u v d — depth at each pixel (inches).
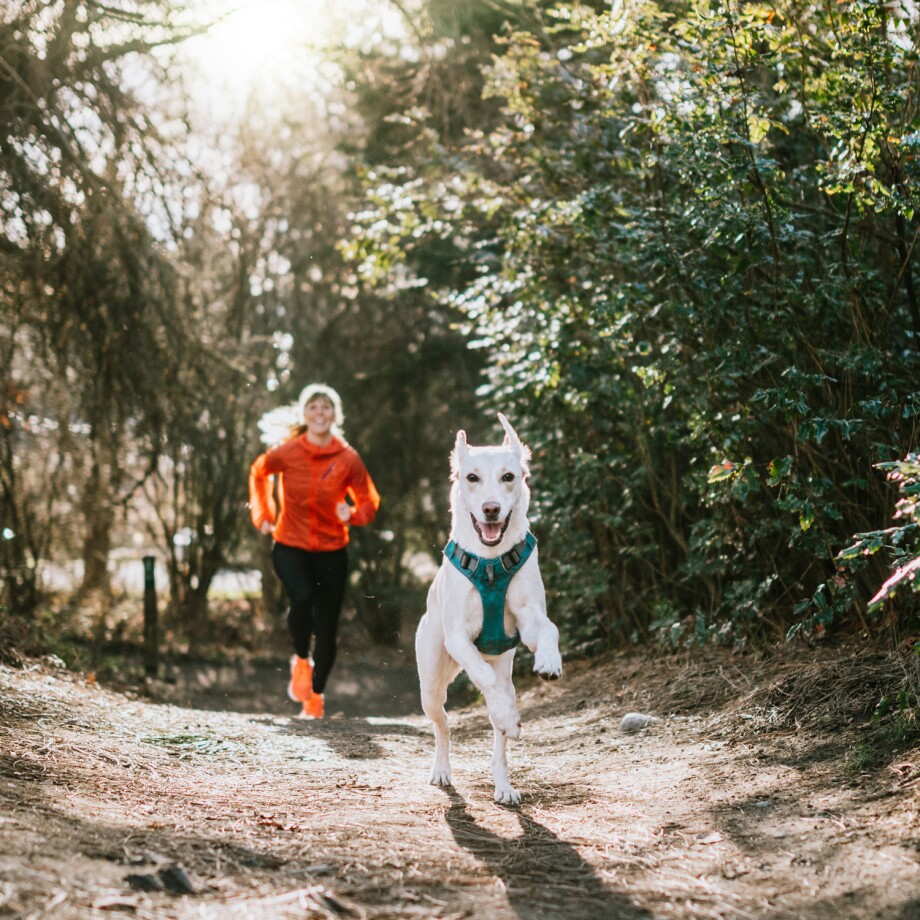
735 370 211.0
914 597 191.6
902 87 187.0
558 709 249.8
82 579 450.9
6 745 161.3
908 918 101.3
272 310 556.4
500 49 395.9
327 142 542.6
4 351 359.3
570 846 130.5
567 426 299.1
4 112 321.4
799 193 230.4
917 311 197.8
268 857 119.8
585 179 264.2
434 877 116.6
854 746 157.9
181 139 391.9
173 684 349.4
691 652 252.8
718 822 136.5
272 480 275.1
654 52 219.9
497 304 311.3
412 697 375.2
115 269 358.9
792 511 198.5
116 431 387.5
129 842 119.1
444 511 573.3
